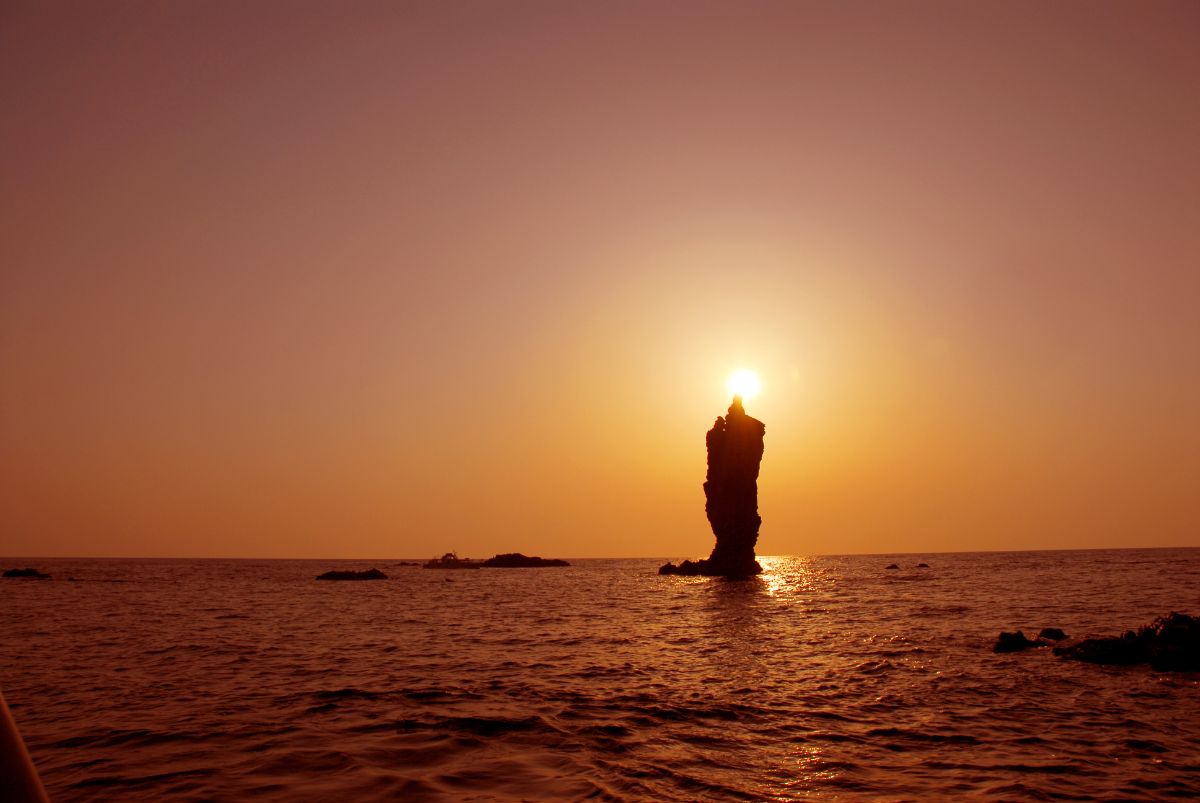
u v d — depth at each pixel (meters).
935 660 24.62
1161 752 13.64
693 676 21.78
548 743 14.09
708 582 92.19
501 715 16.33
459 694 18.72
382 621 39.94
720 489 102.69
